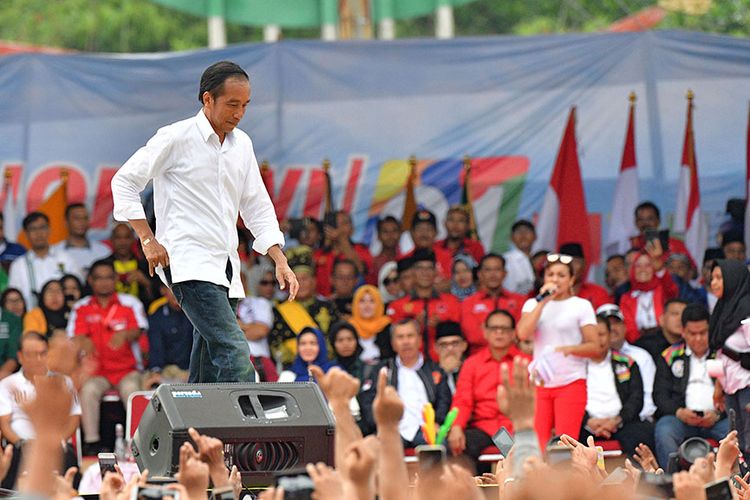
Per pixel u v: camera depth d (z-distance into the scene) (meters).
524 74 22.88
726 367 15.41
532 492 5.44
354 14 25.91
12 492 7.72
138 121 22.91
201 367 10.70
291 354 20.17
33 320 20.53
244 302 20.41
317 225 22.52
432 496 5.63
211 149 10.59
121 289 21.42
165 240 10.57
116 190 10.45
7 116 22.75
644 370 17.86
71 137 22.88
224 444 8.41
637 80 22.72
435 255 22.12
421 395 18.08
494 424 17.55
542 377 16.30
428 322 20.08
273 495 5.84
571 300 16.52
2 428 15.76
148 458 8.72
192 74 22.86
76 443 16.20
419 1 26.02
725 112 22.56
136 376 19.88
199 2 24.80
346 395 6.30
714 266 15.68
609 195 22.83
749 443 15.10
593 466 8.12
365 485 5.40
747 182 22.42
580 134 22.83
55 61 22.83
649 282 20.20
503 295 20.45
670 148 22.70
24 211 22.80
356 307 20.17
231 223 10.66
